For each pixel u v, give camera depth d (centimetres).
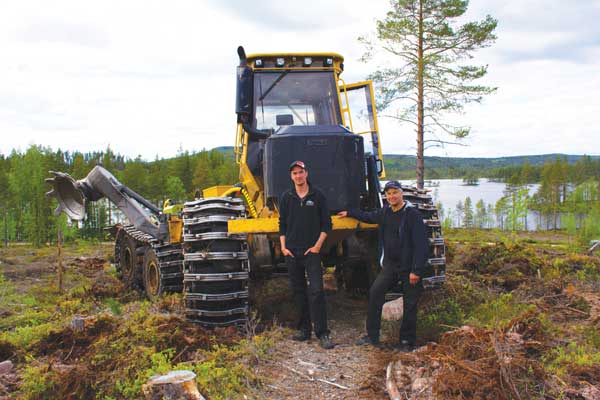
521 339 435
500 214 2100
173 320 503
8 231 2564
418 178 1845
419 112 1811
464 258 902
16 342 501
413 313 485
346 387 403
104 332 500
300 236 516
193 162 4678
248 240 600
